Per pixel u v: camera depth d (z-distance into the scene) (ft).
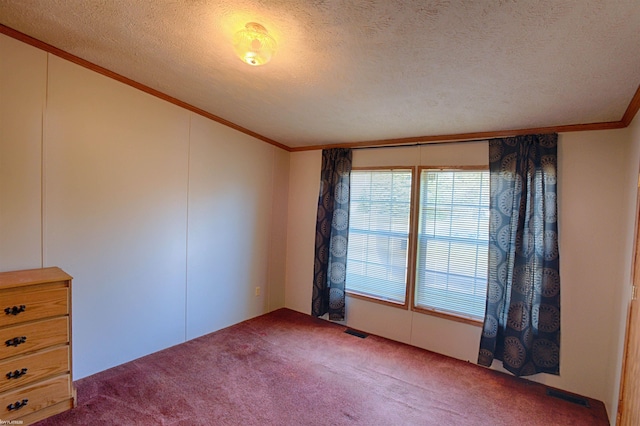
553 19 4.56
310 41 5.78
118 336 8.92
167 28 5.95
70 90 7.72
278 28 5.47
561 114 7.97
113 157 8.57
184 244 10.44
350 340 11.36
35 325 6.44
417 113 8.86
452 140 10.36
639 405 5.26
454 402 7.96
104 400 7.39
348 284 12.82
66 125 7.69
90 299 8.30
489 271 9.55
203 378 8.54
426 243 11.03
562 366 8.66
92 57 7.61
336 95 8.21
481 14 4.63
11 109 6.88
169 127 9.81
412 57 6.04
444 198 10.69
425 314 10.86
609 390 7.82
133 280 9.18
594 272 8.30
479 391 8.46
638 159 6.60
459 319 10.20
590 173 8.38
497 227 9.46
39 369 6.53
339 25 5.25
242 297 12.66
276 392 8.06
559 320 8.66
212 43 6.35
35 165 7.26
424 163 10.96
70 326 6.93
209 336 11.21
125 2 5.31
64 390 6.89
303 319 13.29
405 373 9.25
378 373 9.20
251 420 6.98
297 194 14.35
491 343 9.41
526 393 8.43
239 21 5.47
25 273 6.92
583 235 8.45
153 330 9.75
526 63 5.85
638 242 6.14
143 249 9.37
